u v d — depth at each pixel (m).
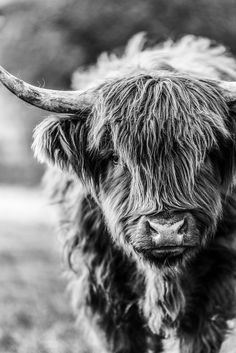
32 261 20.03
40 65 21.55
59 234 9.42
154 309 8.44
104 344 8.84
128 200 7.55
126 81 7.77
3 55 22.00
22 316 12.70
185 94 7.52
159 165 7.24
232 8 20.14
